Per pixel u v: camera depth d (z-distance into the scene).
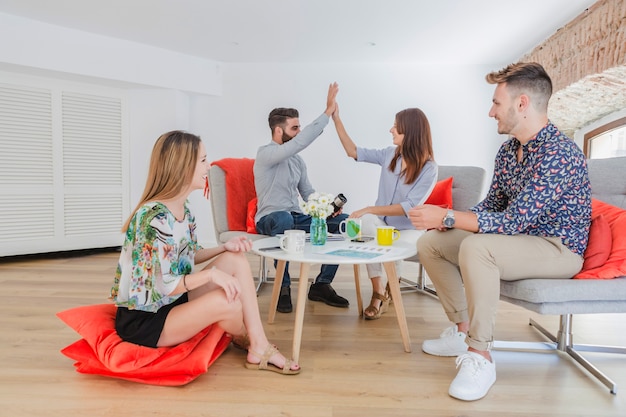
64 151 3.86
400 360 1.69
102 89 4.02
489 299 1.43
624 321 2.23
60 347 1.75
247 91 4.36
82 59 3.64
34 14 3.29
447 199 2.50
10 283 2.85
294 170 2.71
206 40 3.77
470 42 3.70
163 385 1.43
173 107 4.15
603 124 3.67
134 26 3.50
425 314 2.30
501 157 1.74
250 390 1.42
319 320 2.18
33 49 3.42
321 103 4.34
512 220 1.46
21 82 3.62
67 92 3.84
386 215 2.22
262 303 2.50
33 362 1.60
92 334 1.49
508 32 3.47
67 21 3.42
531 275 1.49
